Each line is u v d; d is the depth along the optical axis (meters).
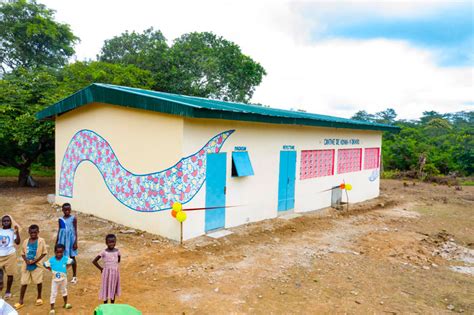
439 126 46.00
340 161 15.84
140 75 22.83
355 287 6.77
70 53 30.66
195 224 9.14
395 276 7.49
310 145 13.70
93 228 9.78
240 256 8.09
